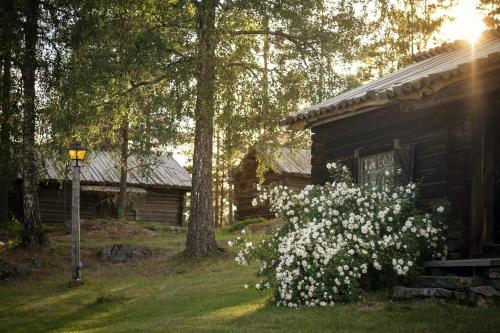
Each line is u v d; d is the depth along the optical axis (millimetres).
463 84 8867
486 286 8516
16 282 16875
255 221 27094
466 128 10195
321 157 13570
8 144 18906
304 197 10586
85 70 17078
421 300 8688
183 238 24875
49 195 32000
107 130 20125
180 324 9141
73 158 16375
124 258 19562
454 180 10148
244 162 33219
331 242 9570
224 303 11070
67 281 16656
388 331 7266
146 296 13180
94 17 17828
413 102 9562
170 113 16703
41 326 11367
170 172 35344
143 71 17500
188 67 16797
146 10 17672
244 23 19188
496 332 6887
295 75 18453
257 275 10305
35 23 18812
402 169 11320
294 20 17484
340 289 9328
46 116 18547
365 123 12531
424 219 9734
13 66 19281
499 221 10977
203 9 17031
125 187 28984
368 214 9820
